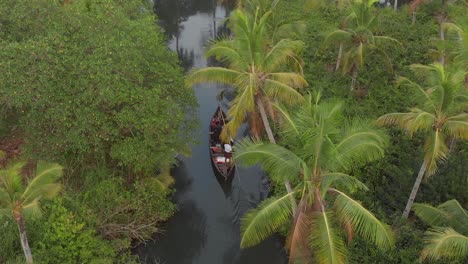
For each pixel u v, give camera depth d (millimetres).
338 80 32812
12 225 18656
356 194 22344
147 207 22703
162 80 22781
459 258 17766
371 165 23844
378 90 31391
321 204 14922
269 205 14914
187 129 23812
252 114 20656
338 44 32812
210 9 53656
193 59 41750
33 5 23703
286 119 16969
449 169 21922
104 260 19219
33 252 18281
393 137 25750
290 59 23344
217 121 29812
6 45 21391
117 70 21000
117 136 21359
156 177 24438
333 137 15227
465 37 19516
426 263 18250
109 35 22781
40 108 20469
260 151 15109
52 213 19078
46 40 21438
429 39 35812
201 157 28797
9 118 25969
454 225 16250
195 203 25484
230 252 22719
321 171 14953
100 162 23406
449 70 18375
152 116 21047
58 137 20641
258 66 18609
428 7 41344
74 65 20656
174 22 50250
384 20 39906
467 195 20750
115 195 21922
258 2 29094
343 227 16219
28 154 21312
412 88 20250
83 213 20250
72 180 23016
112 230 21250
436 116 17234
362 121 16203
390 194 22281
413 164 23109
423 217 17141
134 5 30391
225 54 18531
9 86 20219
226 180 25844
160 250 22812
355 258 19234
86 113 20203
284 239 22688
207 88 37156
